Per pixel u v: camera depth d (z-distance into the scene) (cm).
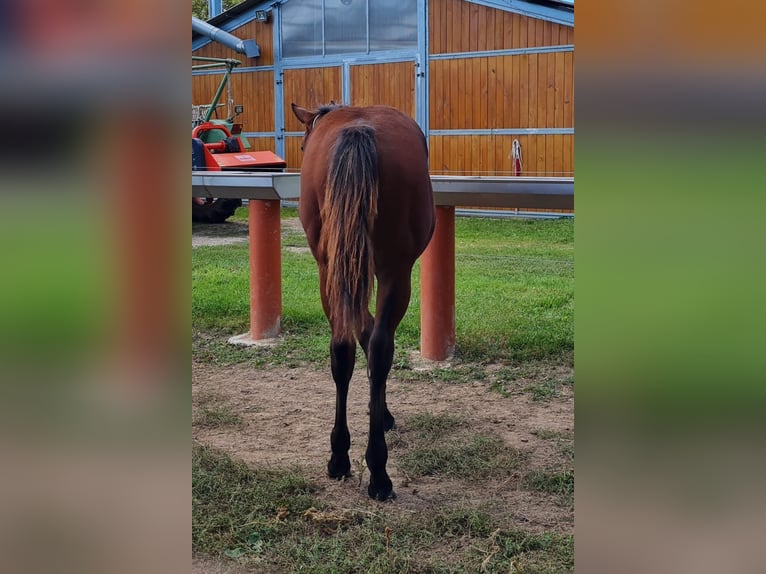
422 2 1186
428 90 1207
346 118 291
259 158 1101
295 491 282
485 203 411
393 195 265
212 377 434
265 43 1343
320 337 507
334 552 235
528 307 566
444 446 328
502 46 1138
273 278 501
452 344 461
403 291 280
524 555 232
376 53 1241
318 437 344
